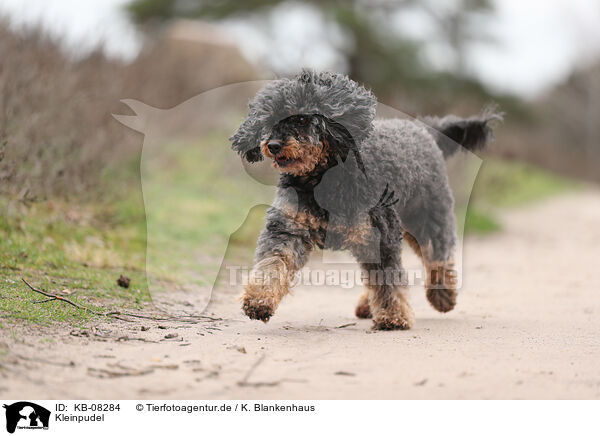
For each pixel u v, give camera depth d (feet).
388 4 145.59
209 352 22.43
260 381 19.71
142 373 19.86
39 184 38.04
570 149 197.88
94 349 21.74
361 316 30.94
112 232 41.04
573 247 62.80
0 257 31.71
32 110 38.24
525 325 28.86
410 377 20.30
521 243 65.51
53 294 28.09
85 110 43.98
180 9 130.93
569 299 36.63
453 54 152.05
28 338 21.97
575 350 23.85
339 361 21.77
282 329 27.20
